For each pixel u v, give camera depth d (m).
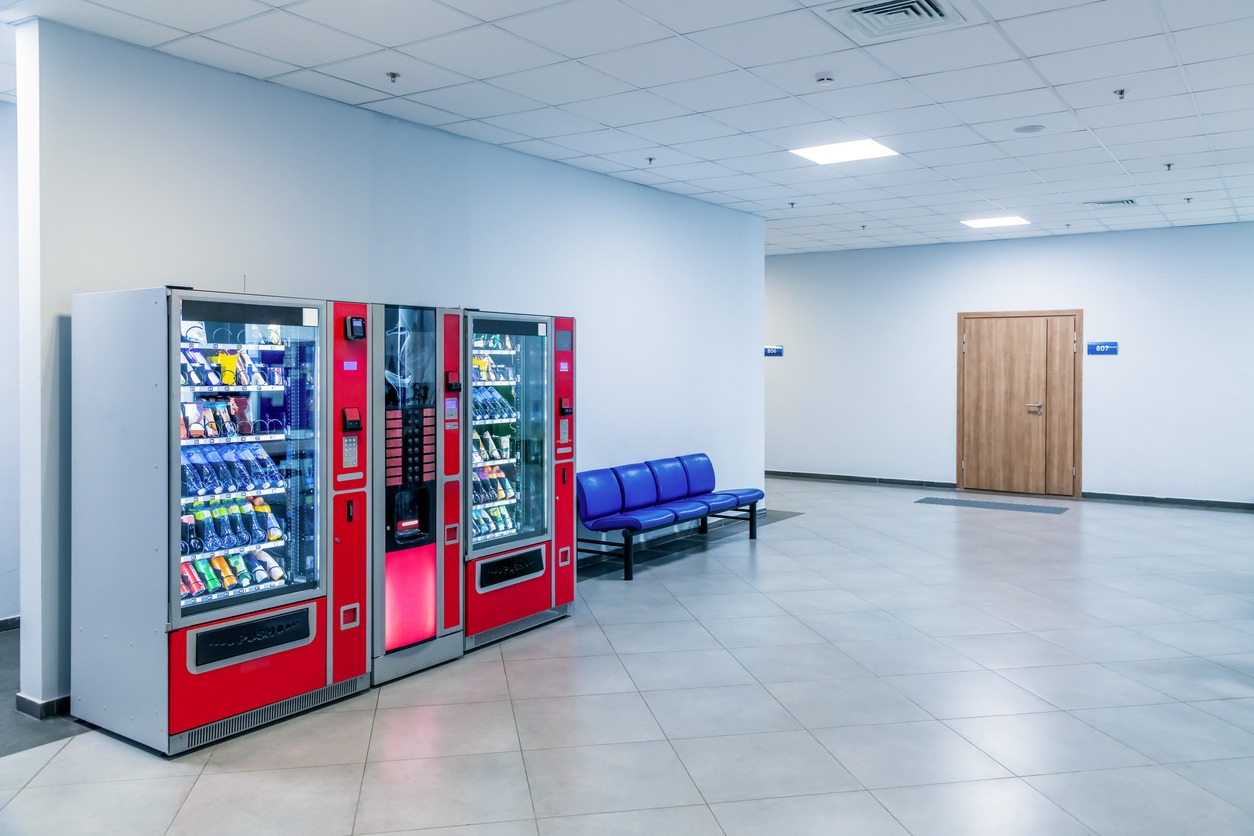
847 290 13.07
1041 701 4.53
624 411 8.16
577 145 6.77
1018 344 11.87
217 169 4.91
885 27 4.42
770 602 6.45
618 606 6.36
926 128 6.37
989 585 6.93
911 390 12.65
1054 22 4.36
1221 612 6.15
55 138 4.23
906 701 4.53
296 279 5.34
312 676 4.41
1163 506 10.92
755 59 4.88
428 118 5.98
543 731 4.17
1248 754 3.91
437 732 4.16
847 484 12.98
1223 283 10.59
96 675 4.18
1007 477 12.03
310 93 5.39
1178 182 8.25
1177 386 10.91
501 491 5.67
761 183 8.28
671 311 8.77
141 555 3.91
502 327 5.48
